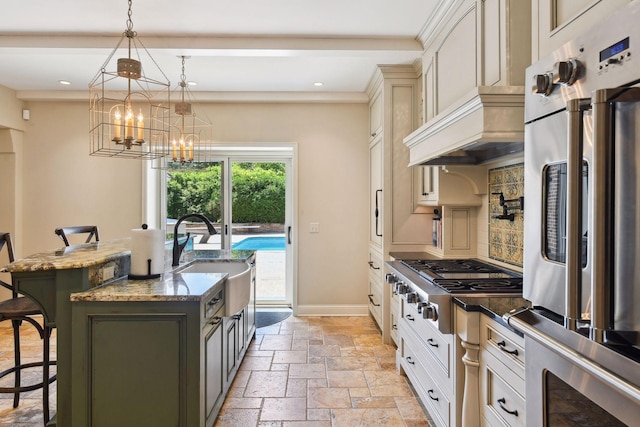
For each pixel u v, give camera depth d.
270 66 3.43
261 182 4.88
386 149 3.42
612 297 0.77
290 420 2.23
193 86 3.98
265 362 3.06
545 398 1.09
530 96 1.13
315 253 4.35
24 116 4.18
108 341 1.79
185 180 4.83
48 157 4.26
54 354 3.17
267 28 2.75
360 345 3.43
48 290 1.88
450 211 2.90
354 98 4.20
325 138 4.32
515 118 1.62
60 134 4.26
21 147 4.21
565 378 0.99
